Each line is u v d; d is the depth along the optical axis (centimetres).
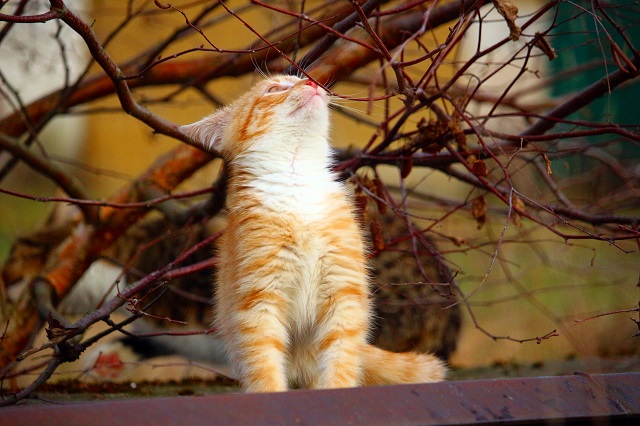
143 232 841
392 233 744
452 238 575
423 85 512
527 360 751
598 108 1001
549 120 553
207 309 779
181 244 813
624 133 492
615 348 732
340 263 462
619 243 938
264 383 439
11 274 782
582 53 1012
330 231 466
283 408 313
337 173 529
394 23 567
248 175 499
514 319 876
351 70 587
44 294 632
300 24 557
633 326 754
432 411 325
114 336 786
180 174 685
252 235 465
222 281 490
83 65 1097
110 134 1530
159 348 784
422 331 741
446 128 527
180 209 665
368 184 577
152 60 690
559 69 1084
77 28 435
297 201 478
